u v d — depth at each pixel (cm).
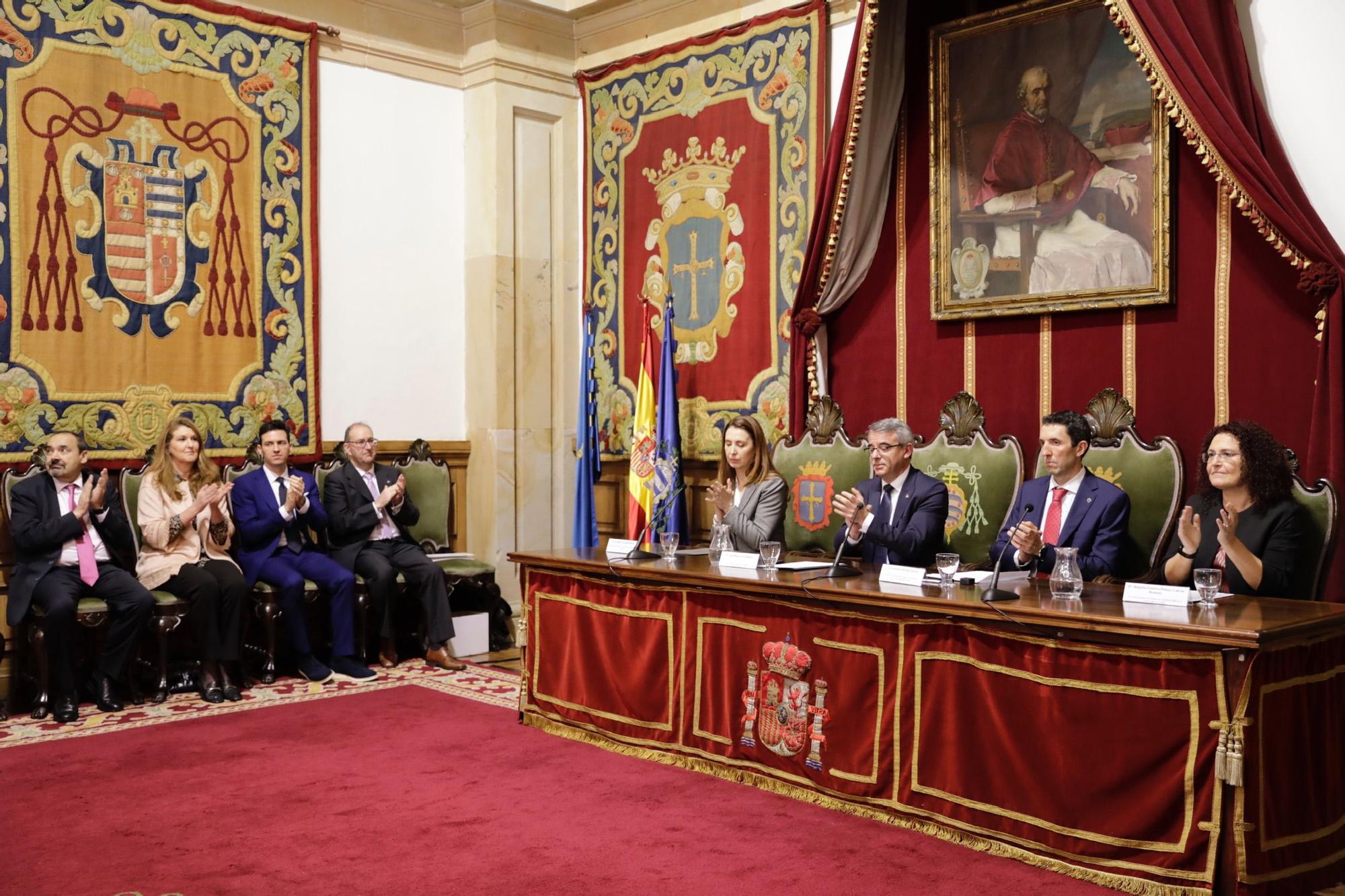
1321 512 401
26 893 321
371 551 647
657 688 456
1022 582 399
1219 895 306
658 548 573
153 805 399
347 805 399
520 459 764
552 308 785
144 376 626
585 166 787
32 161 587
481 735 495
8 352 578
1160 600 350
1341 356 429
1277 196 439
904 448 486
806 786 405
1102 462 489
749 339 687
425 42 746
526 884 328
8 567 571
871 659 384
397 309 738
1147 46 461
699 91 712
